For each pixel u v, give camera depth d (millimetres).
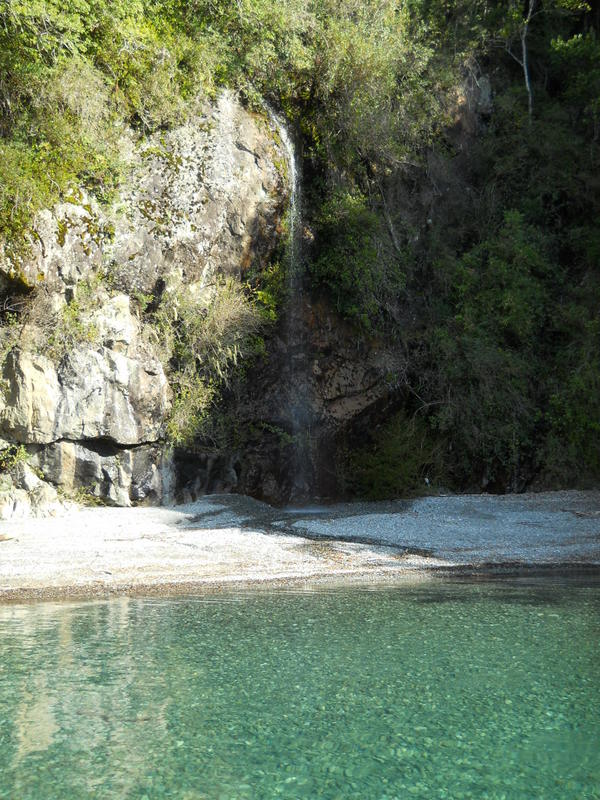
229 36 17453
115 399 14922
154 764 3697
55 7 14242
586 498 16625
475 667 5254
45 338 14438
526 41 25578
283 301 17922
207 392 16359
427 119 21672
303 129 19188
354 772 3607
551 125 23531
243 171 17000
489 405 19859
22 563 9641
